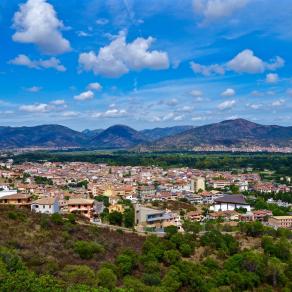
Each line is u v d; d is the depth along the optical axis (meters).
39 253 117.56
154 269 133.75
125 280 116.00
